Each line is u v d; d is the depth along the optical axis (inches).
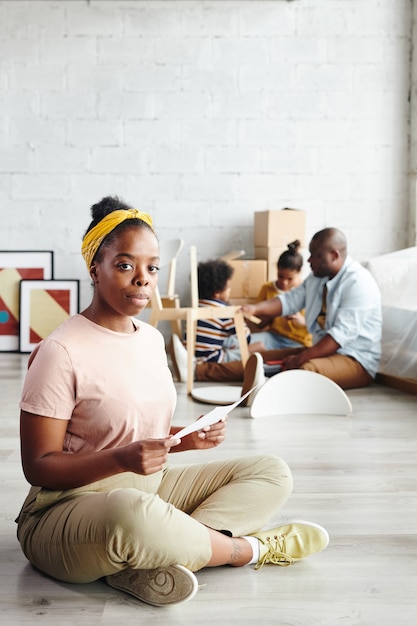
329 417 141.1
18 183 220.2
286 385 142.3
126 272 66.6
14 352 222.1
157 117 219.6
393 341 174.1
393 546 79.8
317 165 222.4
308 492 97.3
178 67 218.4
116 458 62.7
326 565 75.0
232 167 221.6
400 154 223.0
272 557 74.6
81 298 223.6
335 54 219.5
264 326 195.2
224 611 65.4
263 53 218.8
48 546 68.0
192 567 67.7
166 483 78.0
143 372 69.5
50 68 217.3
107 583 70.4
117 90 218.7
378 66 220.5
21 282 220.4
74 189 221.0
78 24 216.5
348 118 221.5
